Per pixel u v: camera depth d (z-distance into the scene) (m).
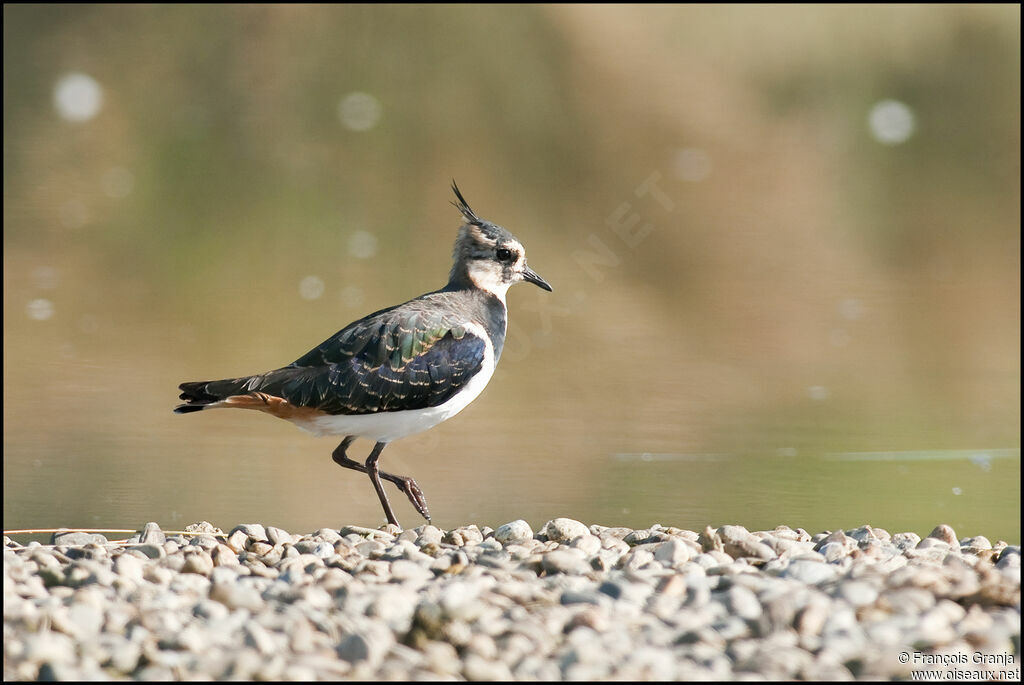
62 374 16.39
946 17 33.41
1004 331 19.84
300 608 7.30
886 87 31.30
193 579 8.03
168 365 16.89
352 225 23.81
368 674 6.44
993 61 32.19
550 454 13.72
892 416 15.65
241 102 29.12
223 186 25.48
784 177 26.83
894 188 26.77
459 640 6.94
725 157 27.47
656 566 8.24
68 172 25.78
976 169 28.02
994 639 6.91
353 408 10.10
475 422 15.12
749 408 15.77
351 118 28.69
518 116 28.84
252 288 20.45
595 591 7.67
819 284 21.89
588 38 32.34
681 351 18.44
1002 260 23.53
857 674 6.60
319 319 19.02
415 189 25.64
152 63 30.61
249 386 9.88
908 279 22.38
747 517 11.63
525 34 32.03
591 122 28.64
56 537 9.58
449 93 29.70
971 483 12.89
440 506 12.18
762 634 7.05
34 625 6.91
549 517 11.67
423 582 7.89
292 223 23.80
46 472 12.66
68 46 31.12
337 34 32.00
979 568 8.02
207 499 12.02
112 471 12.81
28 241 22.36
